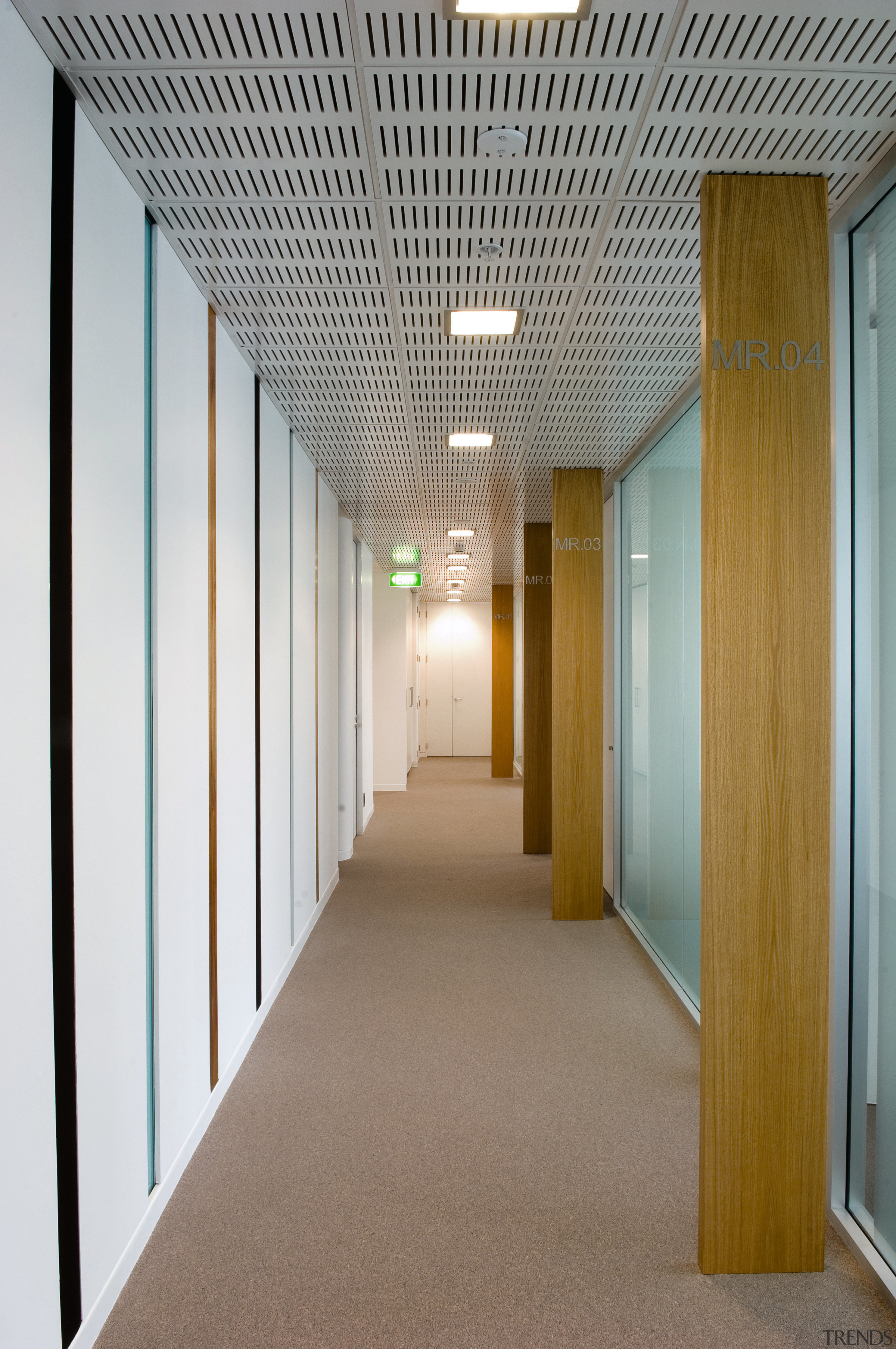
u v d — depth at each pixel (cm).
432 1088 354
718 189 237
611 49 185
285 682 482
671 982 473
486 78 195
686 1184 285
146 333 262
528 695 850
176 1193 277
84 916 209
